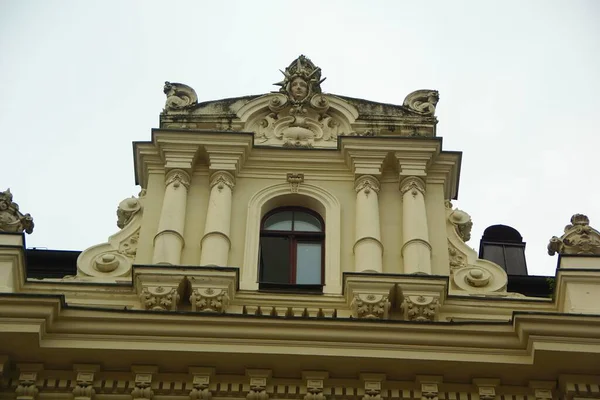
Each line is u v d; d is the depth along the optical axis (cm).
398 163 2780
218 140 2791
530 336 2284
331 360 2280
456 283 2598
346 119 2906
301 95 2942
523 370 2297
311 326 2302
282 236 2720
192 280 2452
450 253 2670
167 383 2288
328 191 2761
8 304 2272
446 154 2814
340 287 2561
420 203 2712
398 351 2289
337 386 2295
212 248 2595
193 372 2284
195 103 2911
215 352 2275
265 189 2761
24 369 2284
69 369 2295
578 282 2439
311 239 2716
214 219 2656
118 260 2611
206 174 2786
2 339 2259
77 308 2308
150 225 2681
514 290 2759
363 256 2600
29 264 2767
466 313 2497
